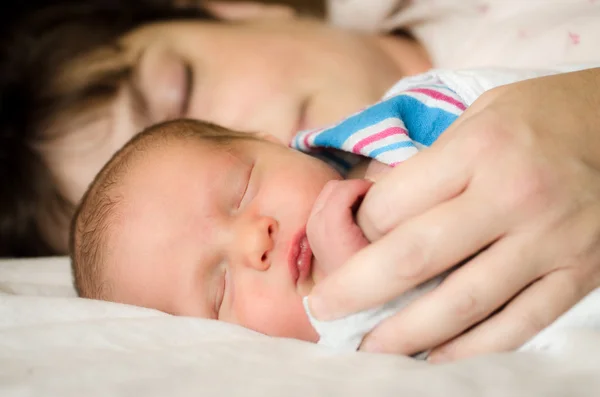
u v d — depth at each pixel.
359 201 0.58
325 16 1.57
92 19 1.35
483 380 0.40
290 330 0.63
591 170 0.50
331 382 0.43
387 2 1.24
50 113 1.18
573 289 0.49
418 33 1.24
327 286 0.51
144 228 0.72
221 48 1.17
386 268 0.49
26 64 1.23
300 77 1.10
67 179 1.18
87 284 0.78
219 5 1.48
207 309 0.69
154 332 0.57
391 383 0.41
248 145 0.78
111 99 1.17
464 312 0.49
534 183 0.48
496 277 0.48
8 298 0.67
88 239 0.78
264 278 0.64
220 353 0.52
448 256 0.48
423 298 0.50
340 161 0.81
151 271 0.71
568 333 0.46
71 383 0.46
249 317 0.64
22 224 1.21
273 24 1.28
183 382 0.45
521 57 0.98
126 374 0.48
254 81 1.09
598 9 0.93
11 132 1.19
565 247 0.49
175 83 1.11
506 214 0.48
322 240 0.56
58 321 0.63
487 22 1.09
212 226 0.70
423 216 0.49
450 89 0.72
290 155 0.75
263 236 0.64
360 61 1.15
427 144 0.70
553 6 0.99
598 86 0.56
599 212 0.49
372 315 0.53
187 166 0.75
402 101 0.72
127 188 0.76
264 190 0.71
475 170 0.49
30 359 0.53
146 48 1.20
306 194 0.70
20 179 1.20
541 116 0.52
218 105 1.09
